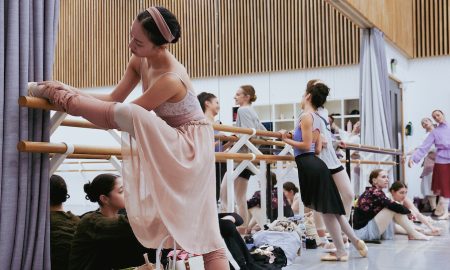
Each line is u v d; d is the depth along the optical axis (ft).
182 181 5.60
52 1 6.31
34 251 5.87
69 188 19.35
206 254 6.02
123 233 7.22
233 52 30.17
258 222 15.98
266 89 31.01
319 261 12.57
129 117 5.39
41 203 5.96
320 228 14.84
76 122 7.14
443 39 33.71
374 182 17.66
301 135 12.17
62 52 27.99
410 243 16.33
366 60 27.35
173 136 5.62
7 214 5.58
